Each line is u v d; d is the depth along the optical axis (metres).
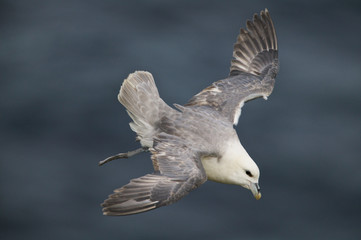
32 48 30.62
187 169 10.59
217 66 29.36
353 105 27.95
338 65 29.92
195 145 11.49
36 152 26.00
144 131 12.34
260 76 14.12
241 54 14.52
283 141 26.25
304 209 24.16
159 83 27.94
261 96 13.60
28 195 24.31
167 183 10.28
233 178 11.94
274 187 24.78
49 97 28.17
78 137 26.61
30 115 27.42
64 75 29.16
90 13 32.88
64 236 23.08
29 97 28.14
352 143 26.39
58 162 25.58
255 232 23.16
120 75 29.08
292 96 28.19
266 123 26.89
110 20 32.44
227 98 13.23
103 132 26.78
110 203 9.96
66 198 24.30
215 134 11.87
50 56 30.14
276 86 28.59
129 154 12.66
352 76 29.33
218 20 32.59
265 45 14.64
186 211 23.80
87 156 25.83
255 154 25.59
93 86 28.62
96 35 31.34
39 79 28.95
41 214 23.80
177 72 28.69
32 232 23.19
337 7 33.91
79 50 30.48
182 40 31.00
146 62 29.50
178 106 12.52
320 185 24.91
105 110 27.67
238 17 32.94
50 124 27.11
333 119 27.33
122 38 31.20
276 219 23.70
